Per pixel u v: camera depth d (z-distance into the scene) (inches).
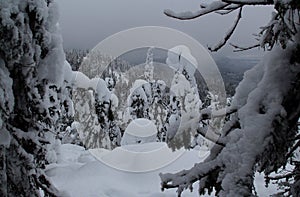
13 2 180.4
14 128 195.6
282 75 113.8
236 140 114.8
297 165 126.0
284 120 108.2
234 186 105.8
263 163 109.4
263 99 113.0
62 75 217.0
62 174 409.7
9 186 194.1
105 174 412.5
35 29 195.0
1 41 175.2
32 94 199.3
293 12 96.9
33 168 200.2
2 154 181.2
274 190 332.2
